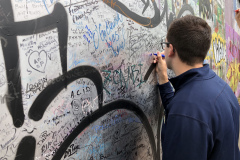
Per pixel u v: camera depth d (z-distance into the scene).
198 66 1.21
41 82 1.05
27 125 1.00
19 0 0.96
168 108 1.12
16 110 0.95
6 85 0.92
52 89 1.10
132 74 1.70
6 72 0.92
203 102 1.01
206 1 3.35
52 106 1.10
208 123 0.99
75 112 1.23
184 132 0.98
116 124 1.55
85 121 1.29
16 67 0.95
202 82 1.09
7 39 0.92
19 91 0.96
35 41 1.02
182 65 1.23
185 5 2.62
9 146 0.93
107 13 1.43
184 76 1.15
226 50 4.52
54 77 1.11
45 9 1.06
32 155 1.02
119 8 1.53
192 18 1.20
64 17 1.15
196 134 0.97
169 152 1.02
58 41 1.12
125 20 1.60
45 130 1.07
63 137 1.17
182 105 1.03
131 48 1.68
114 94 1.52
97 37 1.36
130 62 1.67
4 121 0.91
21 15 0.97
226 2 4.54
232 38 5.11
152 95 2.00
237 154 1.18
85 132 1.30
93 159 1.37
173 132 1.02
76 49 1.22
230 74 4.84
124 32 1.59
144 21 1.83
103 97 1.42
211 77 1.15
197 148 0.97
